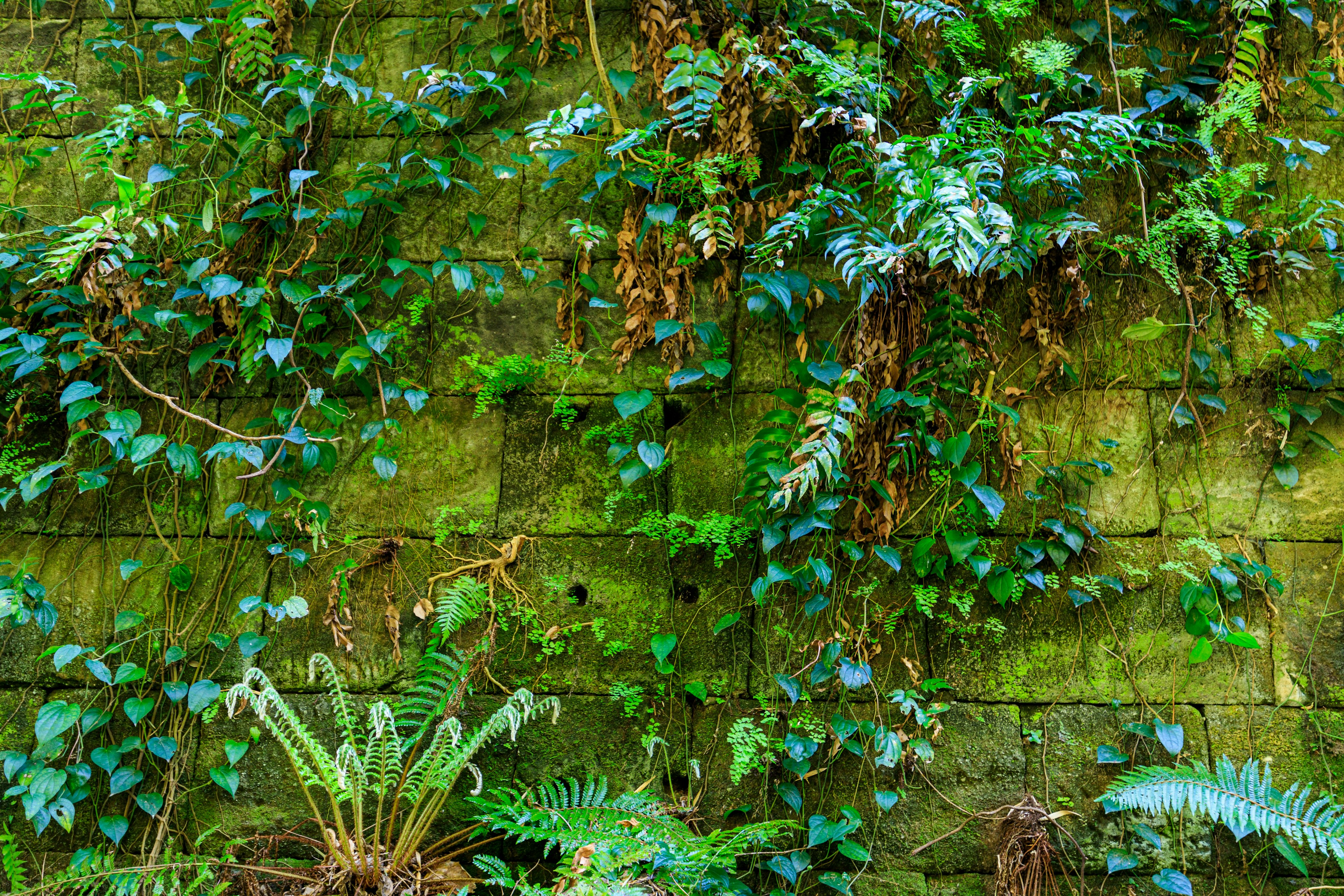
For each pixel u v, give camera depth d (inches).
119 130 92.1
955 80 100.1
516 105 104.6
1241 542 94.0
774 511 92.7
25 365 91.4
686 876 76.7
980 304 96.6
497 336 100.7
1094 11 101.8
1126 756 89.4
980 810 89.7
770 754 90.4
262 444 97.1
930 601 91.6
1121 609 93.1
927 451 95.3
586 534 96.7
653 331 99.2
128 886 78.8
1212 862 87.9
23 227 102.2
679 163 96.7
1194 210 92.9
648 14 102.3
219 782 88.0
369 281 101.2
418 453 99.0
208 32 105.9
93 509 97.7
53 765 90.1
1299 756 89.4
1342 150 100.0
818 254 99.7
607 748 92.2
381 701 81.5
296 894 82.0
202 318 97.2
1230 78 98.1
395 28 106.3
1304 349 97.0
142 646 94.3
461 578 92.0
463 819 90.4
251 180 102.5
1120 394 97.0
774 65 92.9
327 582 96.3
